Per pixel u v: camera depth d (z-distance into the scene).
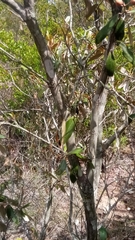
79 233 2.66
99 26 1.97
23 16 1.40
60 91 1.60
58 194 3.26
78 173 1.62
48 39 2.03
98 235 1.78
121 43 1.38
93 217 1.67
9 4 1.38
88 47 2.16
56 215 3.00
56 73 1.65
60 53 1.88
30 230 2.85
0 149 1.71
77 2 1.93
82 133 2.14
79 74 1.82
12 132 2.84
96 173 1.82
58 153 1.80
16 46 5.84
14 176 2.52
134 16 1.74
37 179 2.86
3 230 1.66
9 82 4.46
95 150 1.67
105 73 1.51
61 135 1.60
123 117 2.11
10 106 4.28
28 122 2.82
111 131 3.65
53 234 2.93
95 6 1.47
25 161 2.90
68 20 2.01
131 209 4.02
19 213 1.61
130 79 2.37
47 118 2.53
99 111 1.78
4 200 1.56
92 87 1.78
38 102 2.43
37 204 2.76
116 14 1.31
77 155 1.51
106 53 1.44
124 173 3.73
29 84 2.70
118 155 2.97
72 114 1.96
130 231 3.14
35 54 5.37
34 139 2.71
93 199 1.65
